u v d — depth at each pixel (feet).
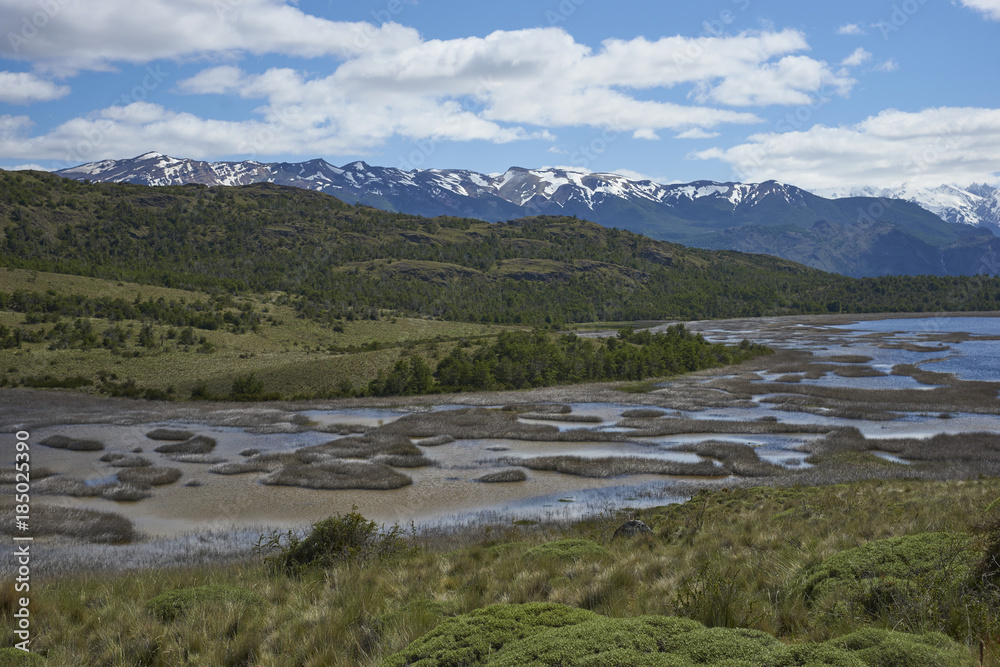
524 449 151.23
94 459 149.07
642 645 12.07
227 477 128.26
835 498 70.08
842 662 11.00
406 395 262.67
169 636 24.04
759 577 26.58
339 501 110.22
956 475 108.27
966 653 12.87
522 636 13.98
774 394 225.97
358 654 20.65
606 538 58.08
